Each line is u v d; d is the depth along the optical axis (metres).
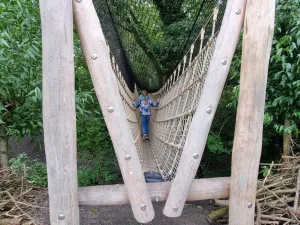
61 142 1.26
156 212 2.67
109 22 2.46
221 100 4.26
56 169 1.28
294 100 2.43
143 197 1.41
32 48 2.16
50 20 1.19
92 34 1.27
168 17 4.05
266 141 3.38
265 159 3.55
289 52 2.14
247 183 1.42
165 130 3.20
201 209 2.81
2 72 2.27
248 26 1.31
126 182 1.39
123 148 1.36
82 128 3.69
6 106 2.53
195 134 1.40
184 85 2.41
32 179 2.82
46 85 1.23
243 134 1.39
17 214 2.03
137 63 4.58
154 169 2.29
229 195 1.55
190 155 1.42
